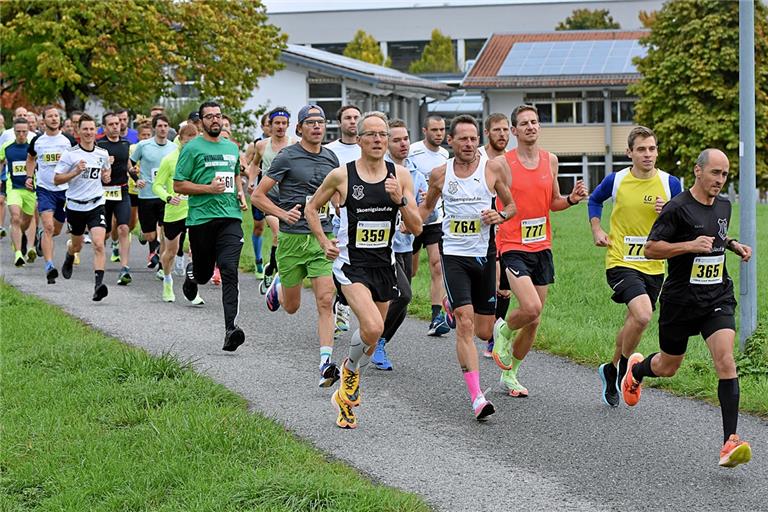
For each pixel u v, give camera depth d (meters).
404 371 12.87
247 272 22.33
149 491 8.33
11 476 8.91
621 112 72.56
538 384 12.23
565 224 38.34
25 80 48.84
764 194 63.28
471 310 10.70
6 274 21.31
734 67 59.19
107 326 15.53
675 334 9.87
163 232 19.33
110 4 45.91
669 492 8.42
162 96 52.44
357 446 9.65
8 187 22.47
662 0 118.31
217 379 12.23
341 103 68.31
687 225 9.57
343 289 10.31
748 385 11.68
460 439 9.91
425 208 11.04
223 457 8.97
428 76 101.50
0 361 12.73
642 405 11.23
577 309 18.19
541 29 121.75
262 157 18.14
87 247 26.70
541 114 73.69
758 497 8.31
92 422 10.21
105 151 18.78
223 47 50.34
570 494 8.36
